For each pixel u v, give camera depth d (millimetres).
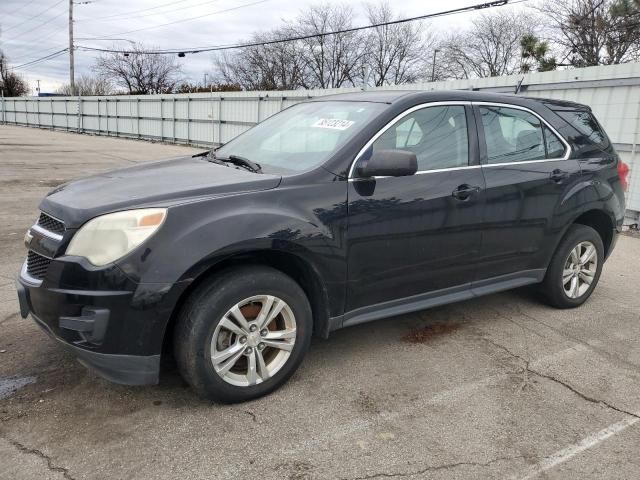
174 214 2652
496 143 3908
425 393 3178
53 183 11516
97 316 2547
